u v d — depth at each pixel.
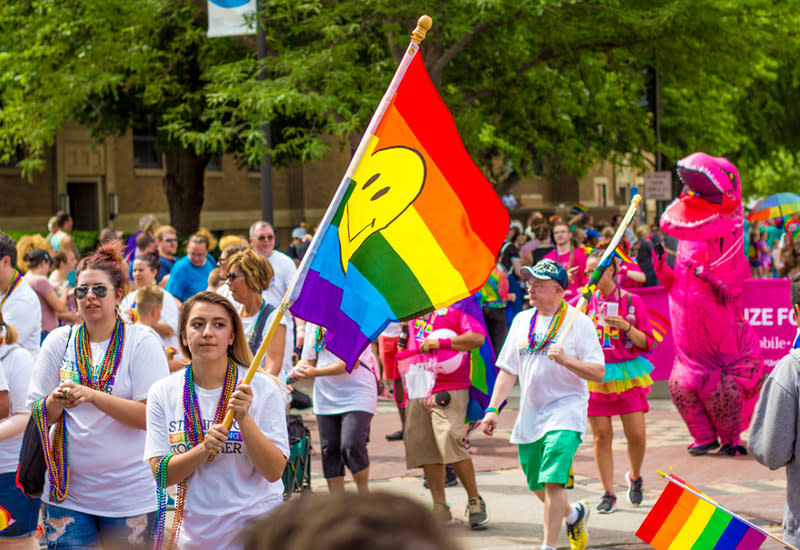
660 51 33.22
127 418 8.09
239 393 7.17
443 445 12.69
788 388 7.52
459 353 12.75
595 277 11.43
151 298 13.69
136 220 54.94
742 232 18.06
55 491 8.12
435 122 9.03
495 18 29.50
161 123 40.19
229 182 59.53
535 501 14.50
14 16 33.28
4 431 8.74
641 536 8.51
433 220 9.03
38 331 10.63
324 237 8.60
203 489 7.33
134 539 8.20
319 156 27.27
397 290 8.91
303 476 12.76
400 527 1.49
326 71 28.33
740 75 34.50
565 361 10.76
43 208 50.56
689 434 19.61
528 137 38.38
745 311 20.47
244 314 11.88
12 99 34.59
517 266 26.81
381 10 27.94
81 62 31.66
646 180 37.47
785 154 59.12
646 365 13.94
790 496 7.70
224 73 28.25
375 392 12.97
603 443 13.73
